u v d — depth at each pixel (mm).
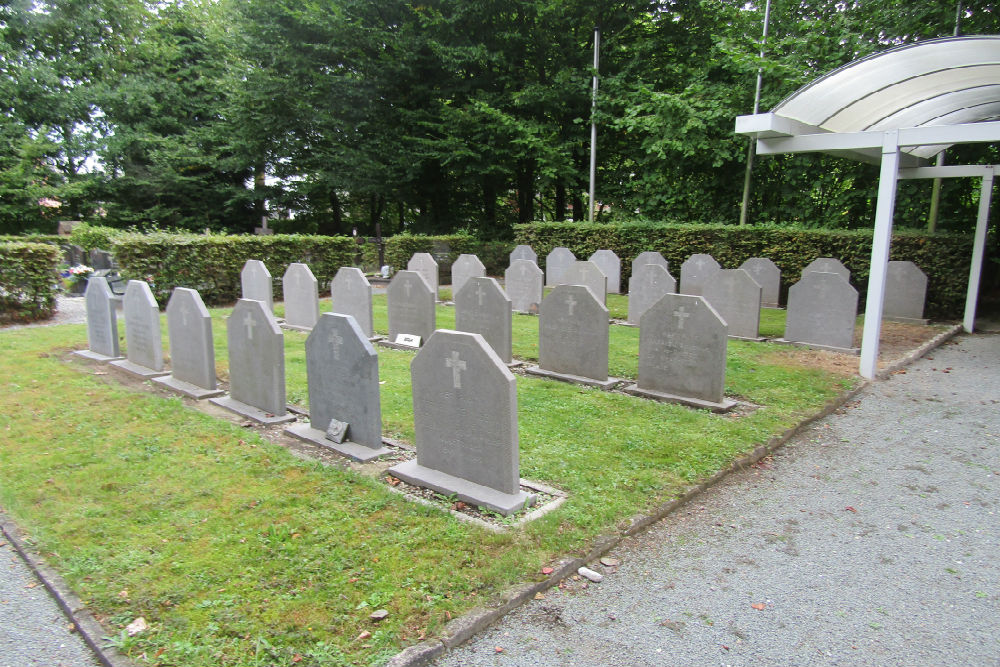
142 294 7578
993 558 3834
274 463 4879
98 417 5945
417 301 9578
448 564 3482
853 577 3617
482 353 4219
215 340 9648
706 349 6559
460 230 23781
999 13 13359
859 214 16172
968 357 9086
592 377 7527
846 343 9305
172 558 3531
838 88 7605
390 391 7062
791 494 4699
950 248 11922
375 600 3148
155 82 27156
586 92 20844
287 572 3389
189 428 5664
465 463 4480
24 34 27250
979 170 10156
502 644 2975
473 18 22109
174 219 27688
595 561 3707
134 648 2832
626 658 2900
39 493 4316
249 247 14336
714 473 4883
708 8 19766
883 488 4820
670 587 3479
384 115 23672
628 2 20719
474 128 22109
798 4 17000
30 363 8055
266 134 24609
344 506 4172
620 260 17016
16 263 11141
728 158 16109
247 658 2754
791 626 3166
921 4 13914
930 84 7863
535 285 12891
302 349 9289
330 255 16234
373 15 22859
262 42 22812
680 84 21203
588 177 22156
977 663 2914
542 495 4430
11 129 25125
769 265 13133
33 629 3074
